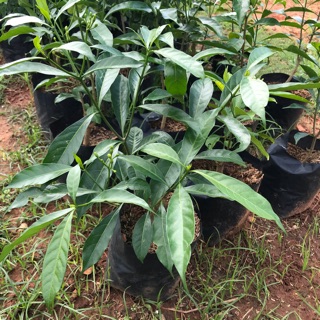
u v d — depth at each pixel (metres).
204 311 1.74
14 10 2.95
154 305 1.77
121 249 1.60
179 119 1.45
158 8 2.19
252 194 1.13
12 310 1.69
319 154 2.35
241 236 2.14
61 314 1.71
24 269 1.86
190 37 2.62
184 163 1.40
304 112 3.00
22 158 2.51
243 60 2.67
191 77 2.77
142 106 1.52
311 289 1.93
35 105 2.69
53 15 2.04
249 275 1.96
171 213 1.12
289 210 2.24
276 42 4.11
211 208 1.93
